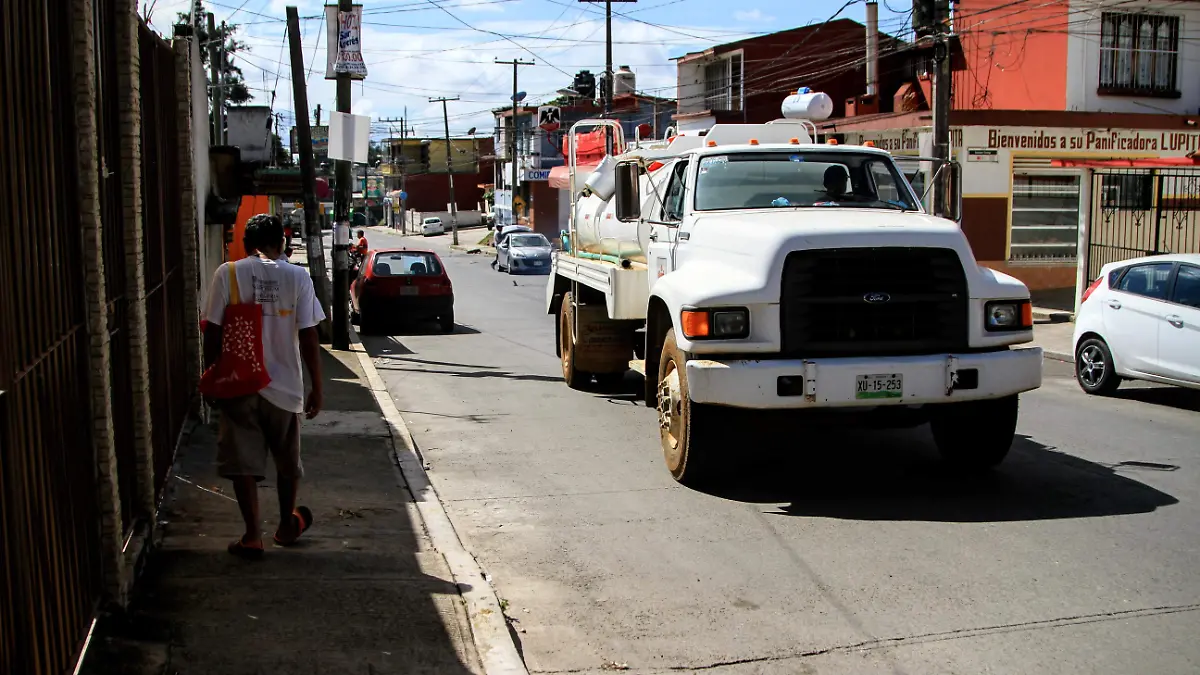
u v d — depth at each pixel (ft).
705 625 17.39
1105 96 86.33
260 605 16.66
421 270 69.15
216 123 77.56
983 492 25.49
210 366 18.53
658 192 32.50
